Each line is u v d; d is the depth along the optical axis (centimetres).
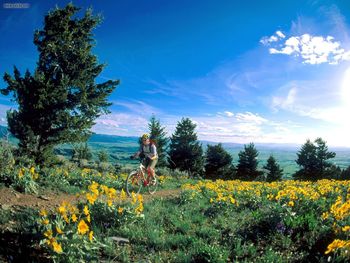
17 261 490
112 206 748
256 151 6650
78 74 2659
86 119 2633
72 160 3134
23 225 623
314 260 575
